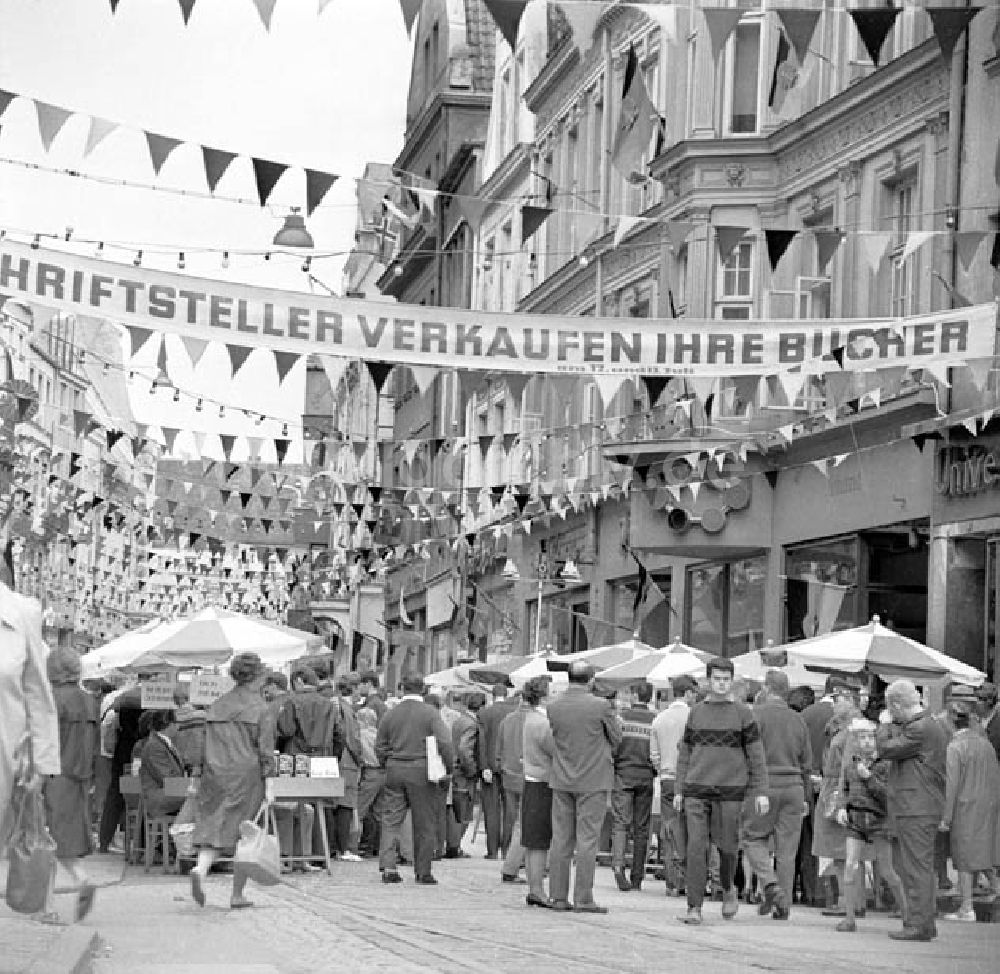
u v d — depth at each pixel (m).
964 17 16.28
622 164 19.91
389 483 84.44
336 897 21.34
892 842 20.91
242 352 24.27
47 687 10.58
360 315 23.09
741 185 39.91
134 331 23.62
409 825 28.41
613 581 48.78
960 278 31.80
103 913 18.44
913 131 34.12
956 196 32.12
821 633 36.28
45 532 56.59
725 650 41.31
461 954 15.36
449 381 70.06
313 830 26.05
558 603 53.56
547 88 56.06
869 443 34.72
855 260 36.06
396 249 82.12
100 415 90.25
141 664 28.09
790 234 22.02
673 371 23.67
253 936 16.33
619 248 46.97
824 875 20.94
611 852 28.17
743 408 38.84
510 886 23.88
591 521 49.69
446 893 22.36
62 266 22.36
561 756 20.19
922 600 34.62
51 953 12.54
